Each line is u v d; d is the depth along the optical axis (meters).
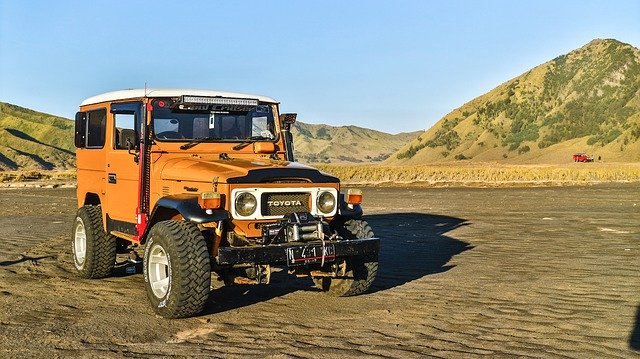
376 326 6.35
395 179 48.44
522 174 50.59
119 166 8.09
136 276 9.07
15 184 43.22
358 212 7.48
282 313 6.92
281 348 5.65
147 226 7.31
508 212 19.41
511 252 11.14
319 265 7.48
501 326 6.31
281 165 7.17
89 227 8.64
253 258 6.41
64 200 26.77
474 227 15.19
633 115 164.88
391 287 8.26
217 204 6.55
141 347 5.71
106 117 8.45
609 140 158.62
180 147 7.78
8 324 6.49
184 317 6.72
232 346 5.73
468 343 5.76
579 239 12.77
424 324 6.41
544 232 14.01
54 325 6.44
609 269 9.38
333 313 6.91
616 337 5.93
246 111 8.27
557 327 6.27
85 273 8.77
